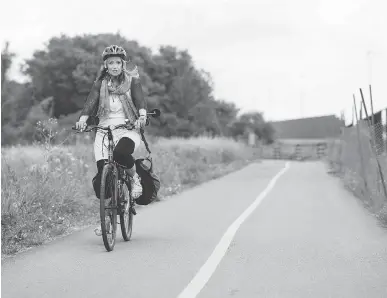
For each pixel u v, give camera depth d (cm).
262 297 535
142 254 738
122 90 788
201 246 795
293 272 638
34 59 6719
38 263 689
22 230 861
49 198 1062
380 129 1392
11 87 6575
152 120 6950
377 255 732
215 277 614
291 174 2525
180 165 2255
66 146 1535
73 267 664
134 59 7050
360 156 1609
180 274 627
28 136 5956
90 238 870
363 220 1064
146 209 1255
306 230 944
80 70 6475
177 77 7425
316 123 7931
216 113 8000
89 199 1236
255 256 726
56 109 6744
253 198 1477
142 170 818
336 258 713
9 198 935
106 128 777
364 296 539
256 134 7138
